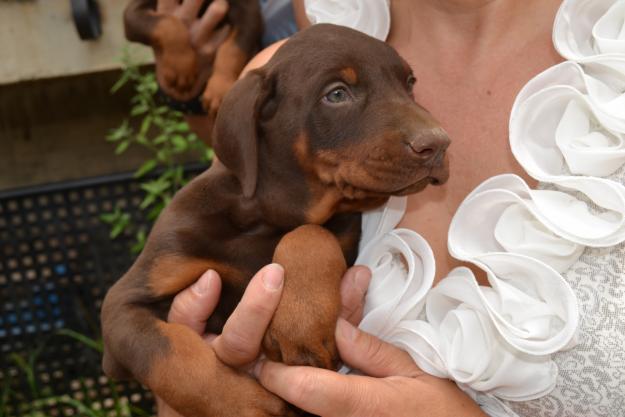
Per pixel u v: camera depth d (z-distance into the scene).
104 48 1.27
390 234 0.59
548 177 0.54
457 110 0.62
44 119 1.38
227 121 0.56
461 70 0.63
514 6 0.61
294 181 0.57
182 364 0.53
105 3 1.25
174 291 0.57
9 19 1.26
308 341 0.53
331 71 0.54
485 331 0.54
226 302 0.59
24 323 1.15
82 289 1.15
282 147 0.56
